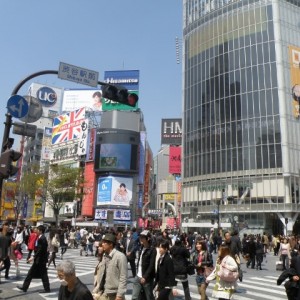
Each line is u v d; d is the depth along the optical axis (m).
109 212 29.41
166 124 103.88
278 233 55.69
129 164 75.25
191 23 74.75
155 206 141.50
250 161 60.16
